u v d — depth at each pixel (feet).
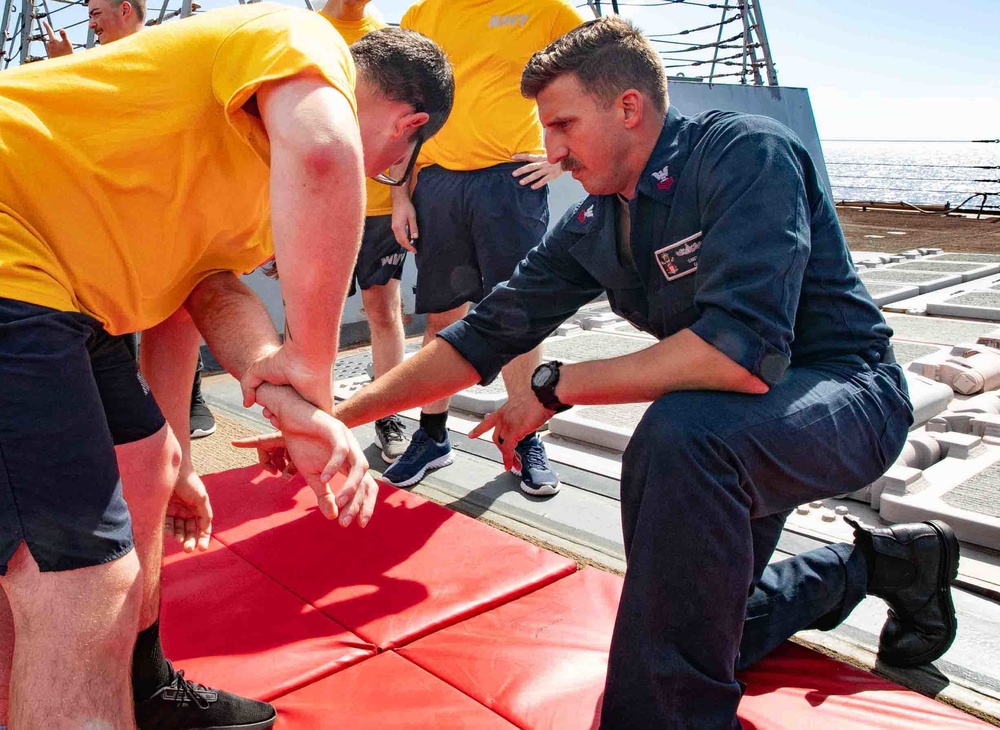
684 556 4.84
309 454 4.70
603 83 5.54
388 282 10.63
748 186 5.24
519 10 9.64
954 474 8.77
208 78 4.32
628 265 6.21
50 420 3.80
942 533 6.07
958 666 6.17
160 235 4.46
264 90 4.13
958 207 38.60
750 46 29.14
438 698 5.71
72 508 3.84
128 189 4.22
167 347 5.99
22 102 4.03
